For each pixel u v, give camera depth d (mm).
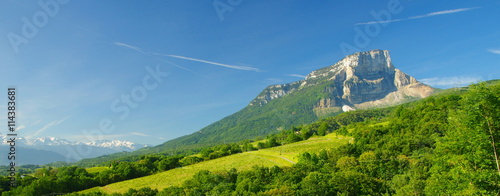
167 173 126125
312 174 80438
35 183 95000
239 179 93875
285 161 121562
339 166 89938
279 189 73062
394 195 64188
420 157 81750
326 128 192875
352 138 133625
